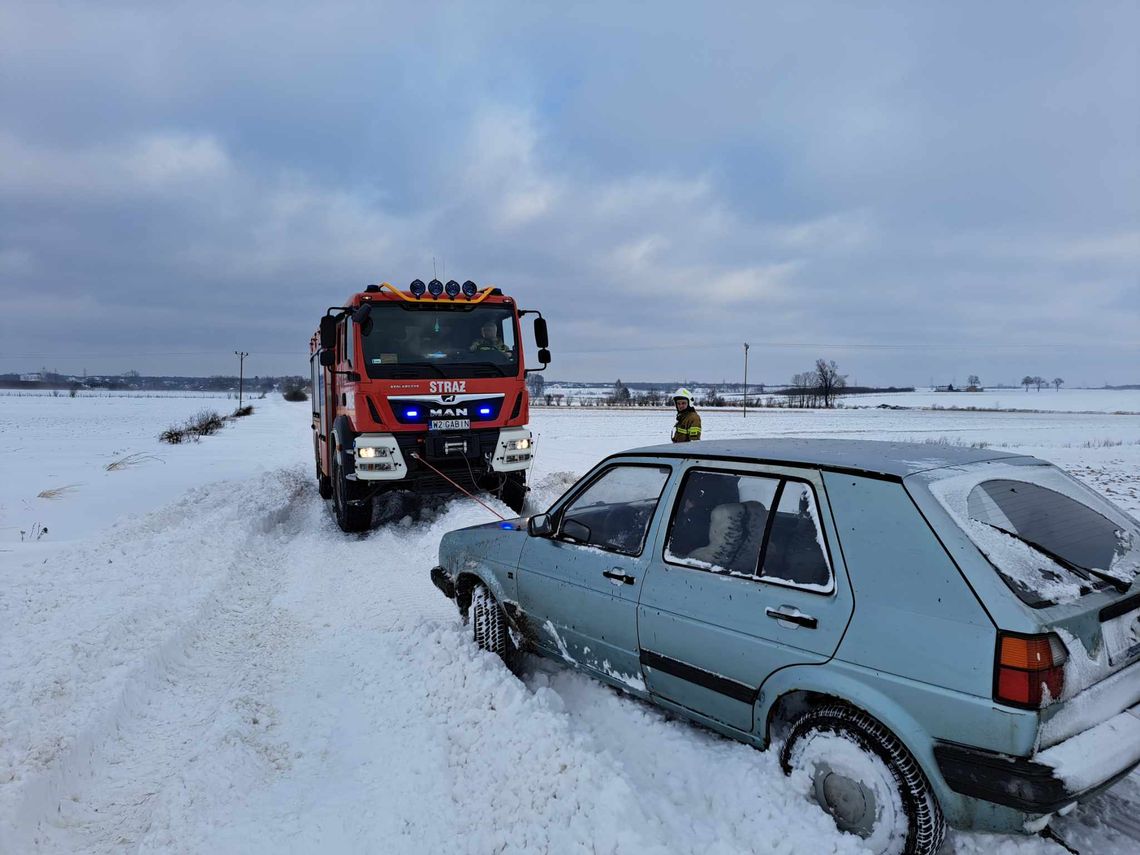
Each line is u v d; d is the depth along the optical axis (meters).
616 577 3.61
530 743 3.35
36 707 3.93
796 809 2.75
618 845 2.63
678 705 3.35
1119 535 2.98
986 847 2.68
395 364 8.98
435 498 11.82
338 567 7.67
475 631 4.66
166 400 119.25
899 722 2.46
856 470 2.86
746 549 3.17
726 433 35.94
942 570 2.49
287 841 2.87
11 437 30.94
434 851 2.79
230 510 10.34
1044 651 2.26
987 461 3.07
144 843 2.89
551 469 16.81
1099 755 2.32
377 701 4.14
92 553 7.76
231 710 4.15
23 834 2.94
